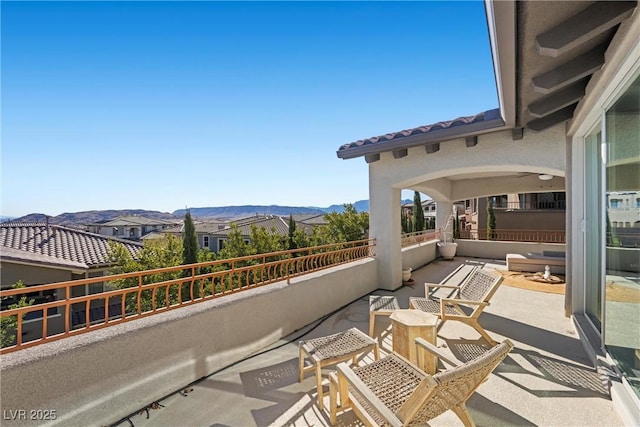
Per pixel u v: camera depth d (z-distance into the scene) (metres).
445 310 4.58
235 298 3.99
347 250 6.79
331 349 3.24
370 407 2.33
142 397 2.95
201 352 3.49
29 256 11.79
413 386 2.56
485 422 2.71
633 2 2.00
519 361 3.79
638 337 2.67
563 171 5.21
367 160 7.45
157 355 3.08
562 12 2.08
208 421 2.78
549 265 9.11
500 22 2.09
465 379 2.02
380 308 4.72
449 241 12.87
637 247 2.67
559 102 3.63
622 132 2.91
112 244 15.05
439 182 11.30
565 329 4.84
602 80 2.88
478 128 5.13
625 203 2.92
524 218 19.91
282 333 4.64
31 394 2.27
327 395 3.10
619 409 2.74
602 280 3.65
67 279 12.48
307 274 5.60
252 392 3.23
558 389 3.18
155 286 3.41
